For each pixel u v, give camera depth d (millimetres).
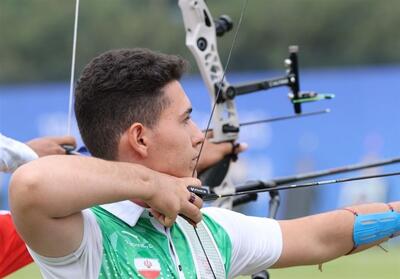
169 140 9180
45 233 8461
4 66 82688
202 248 9359
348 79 47875
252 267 9805
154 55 9297
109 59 9219
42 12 83688
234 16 81062
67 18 82750
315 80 48344
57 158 8500
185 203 8852
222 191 13906
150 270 8938
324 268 30922
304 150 46438
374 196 40875
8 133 53688
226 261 9469
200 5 14766
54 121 53188
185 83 46500
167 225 8867
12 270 11695
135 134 9133
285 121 46156
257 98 45719
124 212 9102
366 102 47750
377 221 10211
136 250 8977
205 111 46156
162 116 9172
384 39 81250
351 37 81500
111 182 8484
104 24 81250
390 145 47594
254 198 13984
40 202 8289
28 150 12680
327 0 81188
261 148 46031
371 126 47625
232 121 14680
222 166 14375
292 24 81438
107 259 8852
